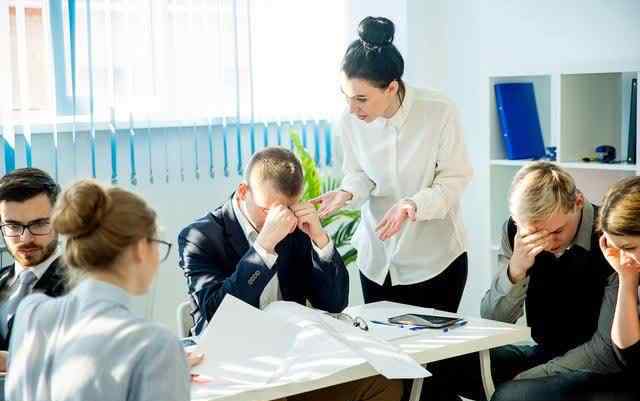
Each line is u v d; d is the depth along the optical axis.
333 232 4.89
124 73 4.08
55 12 3.88
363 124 3.24
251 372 2.28
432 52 4.81
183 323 2.95
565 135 3.96
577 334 2.87
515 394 2.59
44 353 1.77
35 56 3.85
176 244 4.34
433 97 3.15
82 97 3.99
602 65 4.09
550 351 2.95
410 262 3.24
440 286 3.25
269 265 2.67
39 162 3.92
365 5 4.84
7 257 3.54
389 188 3.25
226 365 2.33
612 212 2.38
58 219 1.74
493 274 4.34
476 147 4.66
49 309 1.81
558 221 2.70
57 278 2.62
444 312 2.95
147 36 4.12
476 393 3.10
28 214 2.58
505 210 4.32
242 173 4.51
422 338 2.61
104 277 1.77
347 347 2.43
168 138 4.28
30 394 1.77
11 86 3.76
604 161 3.96
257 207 2.80
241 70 4.44
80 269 1.79
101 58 4.00
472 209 4.68
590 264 2.79
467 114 4.70
